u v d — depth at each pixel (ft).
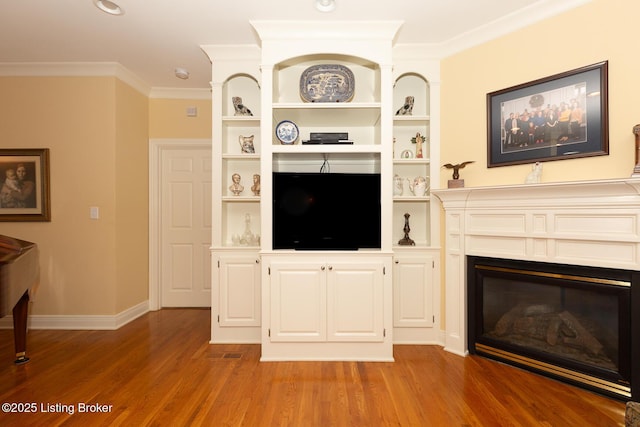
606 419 6.46
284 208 9.52
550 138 8.19
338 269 9.16
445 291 10.03
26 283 7.99
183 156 14.21
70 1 8.14
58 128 11.63
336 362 9.05
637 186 6.55
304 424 6.37
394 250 10.31
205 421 6.45
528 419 6.48
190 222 14.23
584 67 7.67
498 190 8.49
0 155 11.50
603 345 7.38
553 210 7.81
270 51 9.30
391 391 7.52
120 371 8.48
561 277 7.83
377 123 10.68
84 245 11.68
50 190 11.62
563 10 8.03
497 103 9.14
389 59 9.27
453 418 6.53
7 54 10.83
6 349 9.82
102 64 11.40
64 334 11.09
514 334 8.80
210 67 11.85
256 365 8.86
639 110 7.02
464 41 9.75
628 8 7.14
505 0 8.13
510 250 8.58
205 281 14.26
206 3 8.25
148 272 13.88
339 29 9.16
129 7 8.38
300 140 11.14
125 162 12.32
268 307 9.18
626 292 6.95
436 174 10.34
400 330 10.37
